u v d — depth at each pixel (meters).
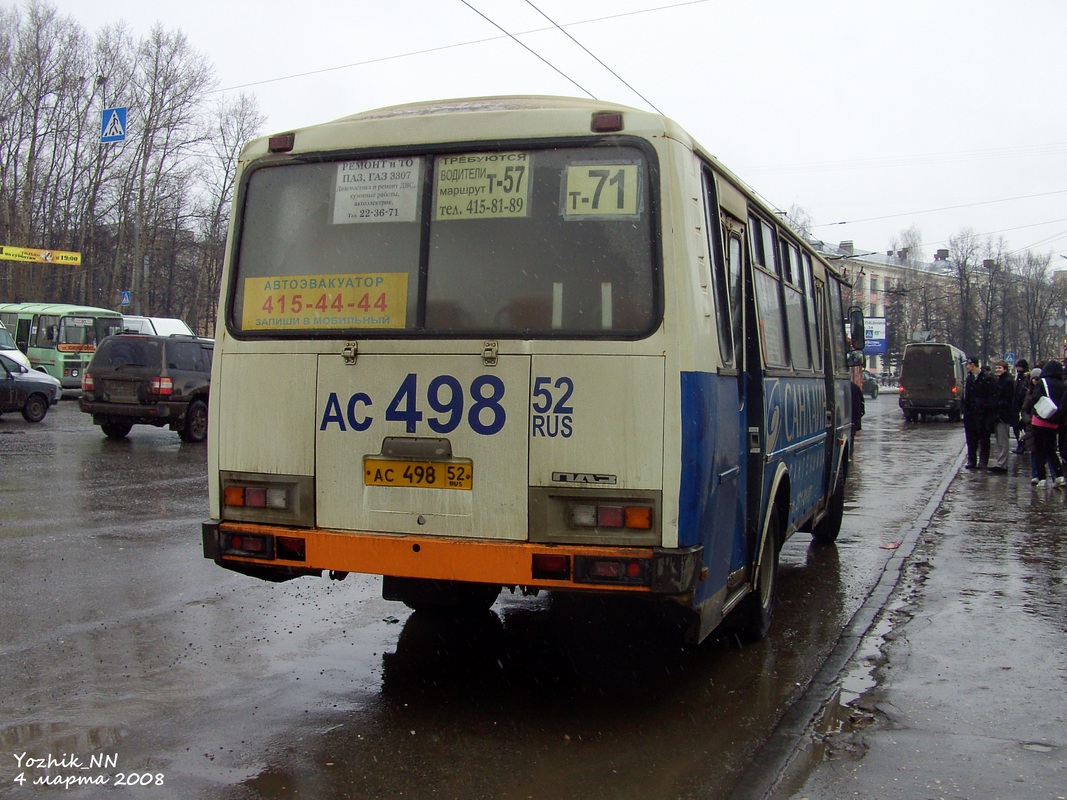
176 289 65.88
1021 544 10.11
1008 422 17.53
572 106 5.08
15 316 33.00
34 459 14.89
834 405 9.89
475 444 4.70
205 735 4.53
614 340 4.55
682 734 4.70
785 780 4.12
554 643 6.29
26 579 7.45
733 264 5.68
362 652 5.94
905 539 10.46
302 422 5.00
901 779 4.16
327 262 5.05
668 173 4.64
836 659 6.02
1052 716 4.98
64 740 4.43
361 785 4.02
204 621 6.51
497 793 3.96
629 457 4.51
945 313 84.12
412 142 4.96
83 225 54.81
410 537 4.76
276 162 5.21
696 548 4.58
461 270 4.83
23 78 52.31
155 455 15.77
